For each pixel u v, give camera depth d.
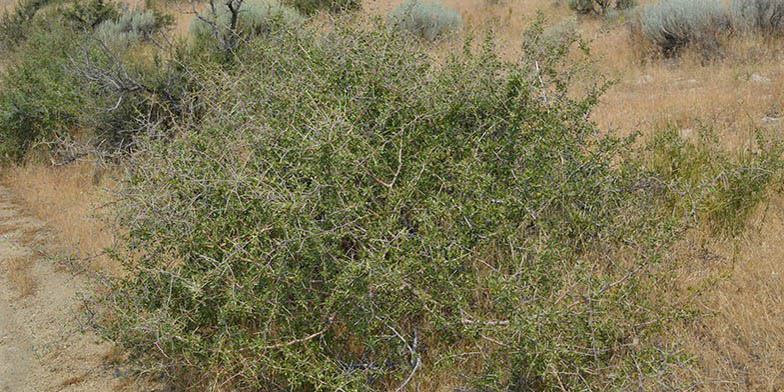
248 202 3.27
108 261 5.26
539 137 3.65
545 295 3.04
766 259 3.88
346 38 4.13
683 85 8.24
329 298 3.10
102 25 14.23
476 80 3.89
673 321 3.32
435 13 12.16
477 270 3.36
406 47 4.11
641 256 3.44
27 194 7.32
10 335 4.67
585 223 3.69
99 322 4.23
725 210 4.37
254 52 5.20
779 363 3.16
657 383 2.96
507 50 6.73
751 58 8.91
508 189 3.51
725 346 3.32
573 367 3.04
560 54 4.55
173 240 3.44
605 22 11.90
